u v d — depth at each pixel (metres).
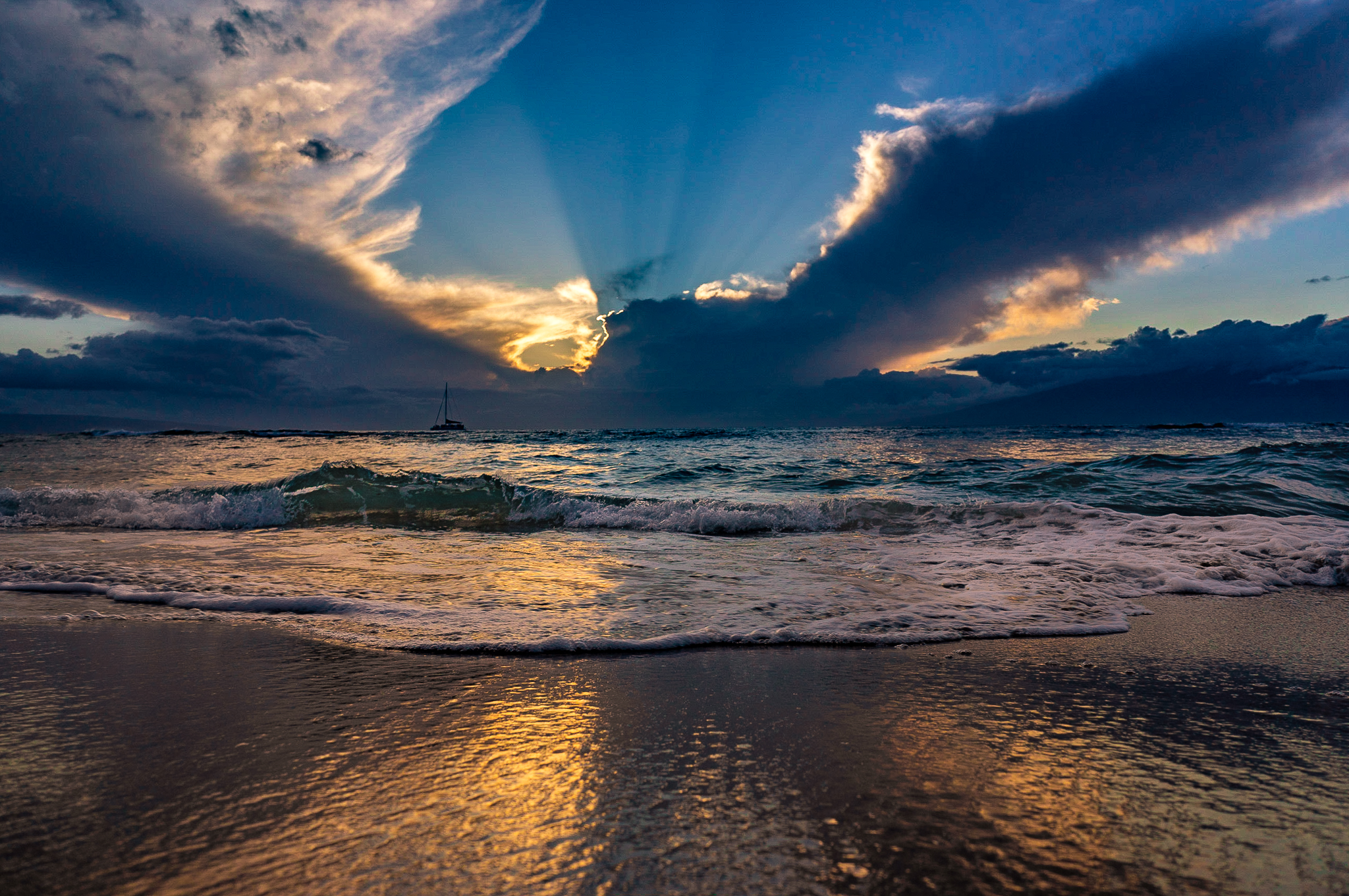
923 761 2.50
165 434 62.84
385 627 4.43
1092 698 3.23
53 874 1.72
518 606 5.03
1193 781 2.37
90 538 8.60
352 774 2.34
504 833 1.96
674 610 4.93
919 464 19.03
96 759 2.43
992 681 3.49
